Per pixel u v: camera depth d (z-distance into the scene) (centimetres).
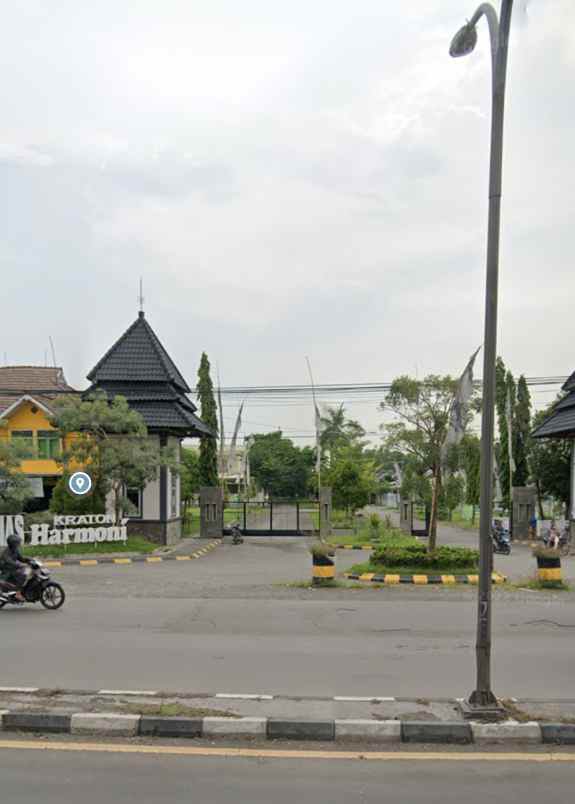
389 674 934
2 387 3959
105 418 2698
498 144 780
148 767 636
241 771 629
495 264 776
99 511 2828
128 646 1093
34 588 1434
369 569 1911
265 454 7419
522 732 708
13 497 2575
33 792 580
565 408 3262
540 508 4259
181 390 3562
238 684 880
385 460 3153
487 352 775
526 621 1316
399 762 655
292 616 1352
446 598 1566
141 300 3466
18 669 948
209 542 3369
